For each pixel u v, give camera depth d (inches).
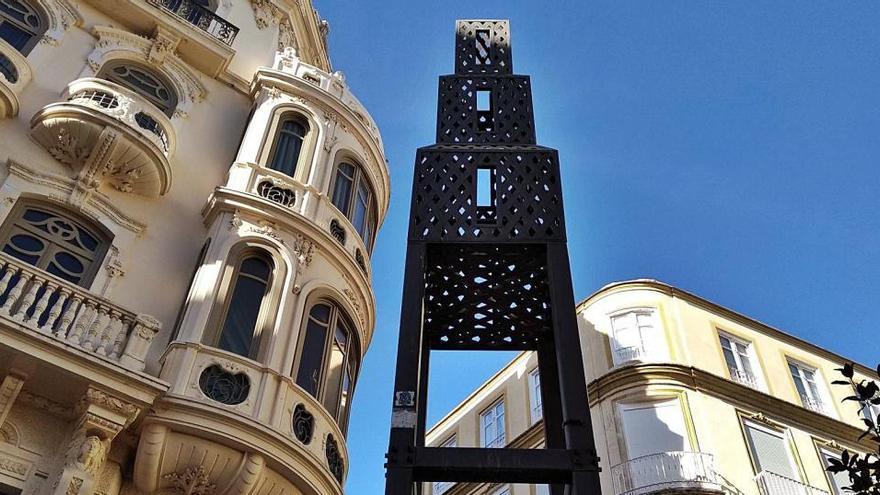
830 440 860.6
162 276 513.0
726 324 938.7
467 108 302.0
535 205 262.1
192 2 727.1
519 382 1052.5
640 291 931.3
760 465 773.9
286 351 484.4
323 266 561.6
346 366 549.6
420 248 247.4
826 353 1002.1
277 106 647.8
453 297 264.7
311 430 473.4
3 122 510.0
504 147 280.4
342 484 500.4
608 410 819.4
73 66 590.2
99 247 501.7
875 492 254.2
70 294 415.2
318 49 896.9
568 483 204.2
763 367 911.0
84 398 391.2
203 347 448.1
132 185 538.3
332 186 627.8
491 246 252.1
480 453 201.2
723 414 806.5
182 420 408.5
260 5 807.1
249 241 529.0
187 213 562.6
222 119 657.0
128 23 661.9
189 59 679.7
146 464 403.5
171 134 577.0
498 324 270.4
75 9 626.5
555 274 241.8
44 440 390.0
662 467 738.2
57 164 517.7
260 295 510.0
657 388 810.8
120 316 429.4
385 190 722.8
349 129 687.7
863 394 267.7
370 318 605.0
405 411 206.4
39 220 485.7
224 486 416.8
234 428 419.8
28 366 385.4
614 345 890.1
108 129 512.4
